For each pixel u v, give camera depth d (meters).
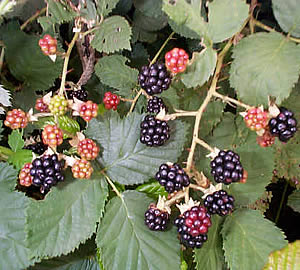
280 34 0.21
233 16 0.20
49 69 0.28
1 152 0.23
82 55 0.28
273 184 0.31
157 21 0.29
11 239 0.20
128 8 0.30
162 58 0.31
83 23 0.26
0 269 0.20
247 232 0.23
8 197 0.21
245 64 0.22
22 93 0.28
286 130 0.20
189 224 0.18
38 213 0.20
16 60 0.28
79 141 0.21
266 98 0.21
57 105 0.20
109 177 0.22
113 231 0.21
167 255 0.21
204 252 0.22
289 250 0.23
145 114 0.22
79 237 0.20
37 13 0.28
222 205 0.19
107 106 0.25
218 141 0.28
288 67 0.21
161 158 0.22
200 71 0.21
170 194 0.20
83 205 0.21
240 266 0.22
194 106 0.27
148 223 0.20
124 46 0.23
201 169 0.26
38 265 0.23
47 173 0.19
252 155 0.23
